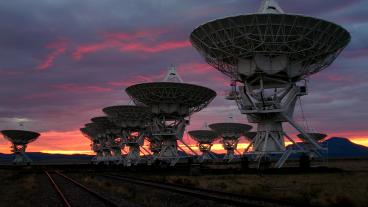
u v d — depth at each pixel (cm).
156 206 1983
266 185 3200
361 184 3106
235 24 4688
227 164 9100
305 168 5097
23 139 13875
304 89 5325
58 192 2692
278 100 5338
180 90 7238
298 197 2208
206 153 12588
